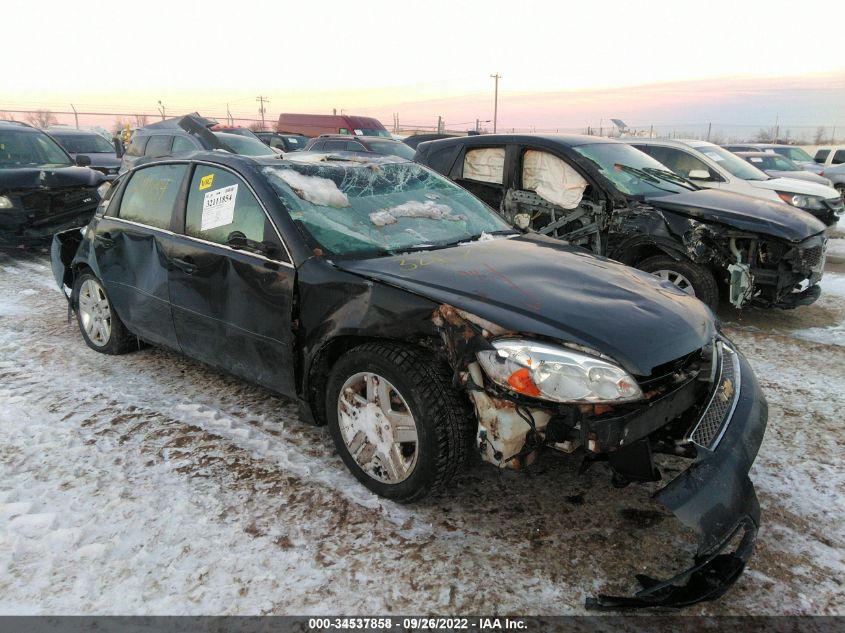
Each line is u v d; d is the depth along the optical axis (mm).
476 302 2584
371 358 2721
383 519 2758
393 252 3213
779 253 5234
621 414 2312
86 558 2498
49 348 4906
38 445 3375
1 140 8625
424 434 2590
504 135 6488
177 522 2723
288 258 3094
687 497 2207
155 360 4648
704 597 2150
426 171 4223
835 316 6129
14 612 2225
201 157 3793
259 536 2639
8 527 2678
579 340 2377
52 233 8062
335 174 3693
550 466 3184
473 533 2674
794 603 2299
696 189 6141
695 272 5387
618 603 2219
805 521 2775
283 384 3254
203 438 3463
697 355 2695
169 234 3805
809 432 3609
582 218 5891
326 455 3295
